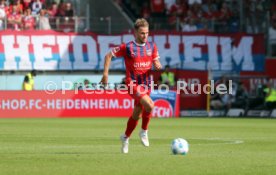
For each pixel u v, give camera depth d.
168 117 113.69
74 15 135.88
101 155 45.12
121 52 46.91
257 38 132.38
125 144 46.97
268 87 119.25
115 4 139.75
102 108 111.75
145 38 46.66
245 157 44.16
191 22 136.12
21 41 124.50
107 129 78.25
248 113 119.06
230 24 135.75
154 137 65.50
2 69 123.25
